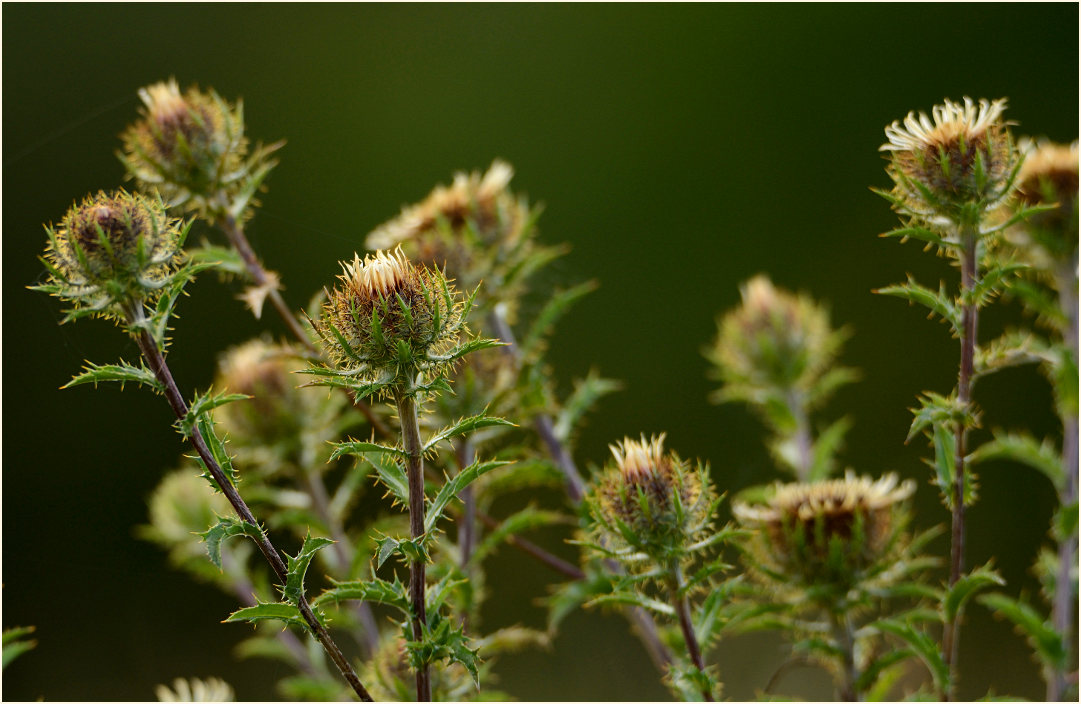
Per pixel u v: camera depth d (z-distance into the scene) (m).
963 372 1.12
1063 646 1.15
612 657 1.51
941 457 1.14
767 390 1.27
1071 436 1.18
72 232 1.10
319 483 1.24
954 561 1.13
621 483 1.13
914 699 1.14
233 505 1.09
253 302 1.16
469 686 1.14
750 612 1.15
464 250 1.22
